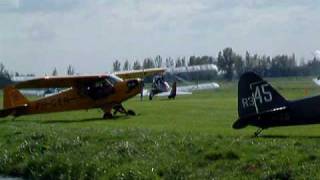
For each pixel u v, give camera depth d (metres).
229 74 150.75
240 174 15.17
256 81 21.08
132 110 36.84
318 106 19.78
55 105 36.16
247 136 20.16
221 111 34.53
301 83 114.00
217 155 16.72
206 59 149.12
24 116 37.59
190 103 44.47
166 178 15.98
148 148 18.64
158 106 41.34
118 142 20.00
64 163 18.77
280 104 20.56
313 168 14.33
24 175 19.56
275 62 151.50
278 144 17.06
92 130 23.16
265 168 15.01
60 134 22.64
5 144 22.80
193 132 21.89
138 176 16.28
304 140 18.05
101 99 34.62
